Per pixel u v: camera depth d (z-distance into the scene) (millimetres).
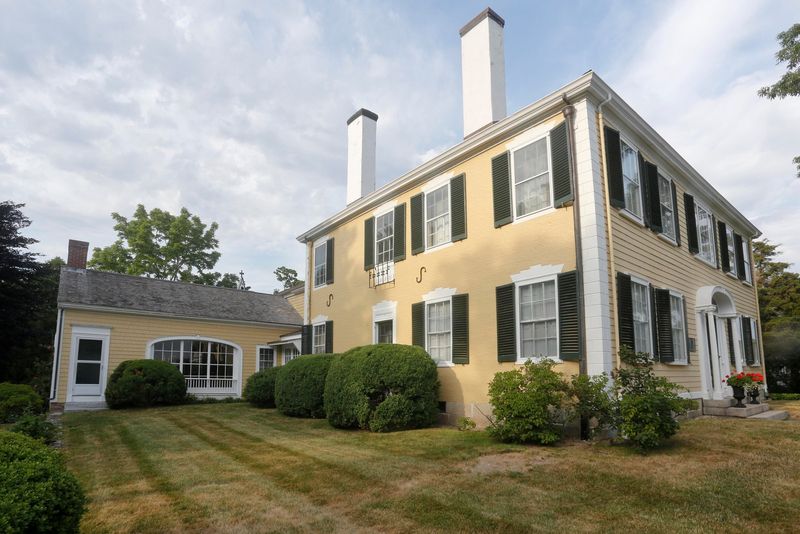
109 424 11430
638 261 9453
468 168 11344
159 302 19047
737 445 6844
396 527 4348
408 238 13086
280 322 21375
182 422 11641
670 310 10141
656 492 5027
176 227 32531
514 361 9484
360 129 16344
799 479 5285
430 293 12008
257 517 4641
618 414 7211
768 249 25828
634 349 8602
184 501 5137
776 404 13469
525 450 7148
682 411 7082
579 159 8805
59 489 3322
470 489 5391
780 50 12531
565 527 4238
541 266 9258
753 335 16219
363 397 9898
